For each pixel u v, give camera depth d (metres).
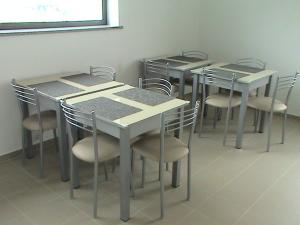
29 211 2.35
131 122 2.04
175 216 2.31
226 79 3.30
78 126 2.33
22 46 2.93
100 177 2.80
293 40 4.07
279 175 2.87
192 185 2.70
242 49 4.56
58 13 3.37
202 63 3.98
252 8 4.31
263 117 3.70
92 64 3.57
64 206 2.41
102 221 2.25
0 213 2.32
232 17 4.53
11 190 2.60
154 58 4.23
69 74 3.24
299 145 3.48
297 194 2.60
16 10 3.03
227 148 3.38
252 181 2.77
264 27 4.27
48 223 2.23
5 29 2.97
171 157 2.26
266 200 2.51
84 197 2.52
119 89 2.77
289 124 4.07
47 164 3.02
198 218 2.30
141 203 2.45
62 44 3.23
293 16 3.99
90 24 3.65
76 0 3.49
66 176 2.73
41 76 3.13
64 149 2.64
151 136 2.52
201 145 3.44
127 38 3.87
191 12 4.71
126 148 2.09
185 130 3.80
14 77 2.95
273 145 3.47
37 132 3.13
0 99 2.91
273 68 4.34
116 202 2.47
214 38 4.80
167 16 4.32
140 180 2.76
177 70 3.71
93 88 2.78
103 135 2.50
